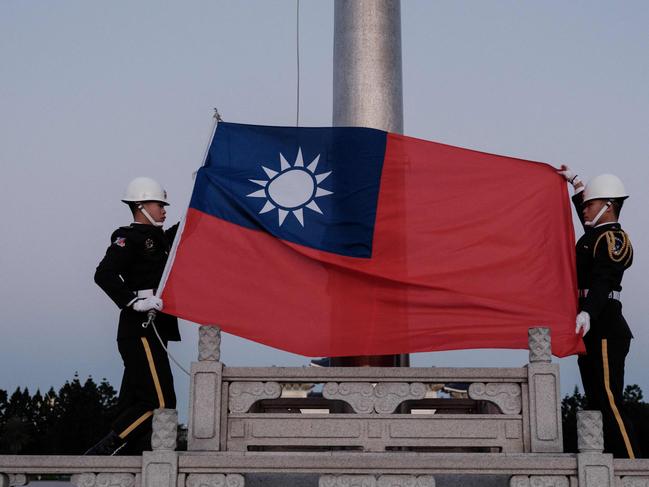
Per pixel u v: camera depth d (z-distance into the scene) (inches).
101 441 329.1
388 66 419.8
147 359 337.4
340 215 365.7
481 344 348.8
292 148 376.8
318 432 312.7
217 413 310.5
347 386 316.5
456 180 372.8
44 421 2923.2
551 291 355.6
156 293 344.2
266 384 317.1
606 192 357.1
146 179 360.8
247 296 352.8
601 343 343.0
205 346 316.2
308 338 349.1
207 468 284.2
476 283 357.4
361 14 423.2
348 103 414.9
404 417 313.4
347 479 283.9
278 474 309.3
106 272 337.4
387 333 351.3
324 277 357.4
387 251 362.0
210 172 368.5
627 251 347.6
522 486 283.6
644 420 1299.2
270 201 366.3
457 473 283.3
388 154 376.2
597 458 280.4
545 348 315.6
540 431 307.9
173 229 376.8
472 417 313.3
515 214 366.6
